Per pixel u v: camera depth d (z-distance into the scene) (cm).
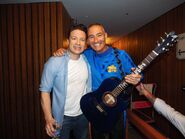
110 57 176
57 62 159
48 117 156
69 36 164
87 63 181
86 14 400
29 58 340
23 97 342
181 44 346
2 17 337
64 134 180
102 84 168
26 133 344
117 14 405
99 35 170
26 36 339
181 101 356
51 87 161
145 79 528
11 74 341
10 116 345
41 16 336
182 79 352
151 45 488
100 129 168
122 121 171
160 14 415
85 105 170
